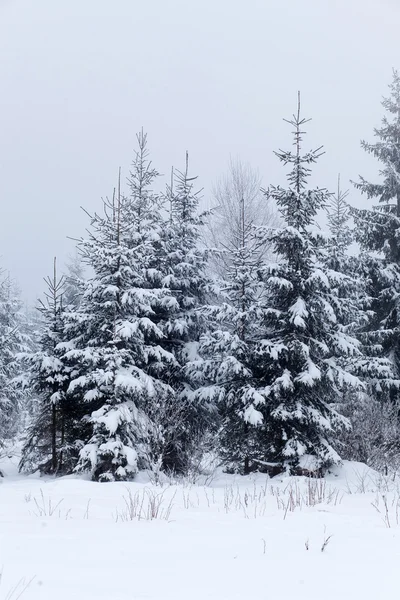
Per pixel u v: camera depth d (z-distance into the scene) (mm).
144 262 18812
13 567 4160
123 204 19859
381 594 3701
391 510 8773
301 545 5336
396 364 23828
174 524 6656
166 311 19922
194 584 3854
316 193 18188
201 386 19922
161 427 16125
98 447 15711
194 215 21734
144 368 18656
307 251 18000
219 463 19234
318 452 16547
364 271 24188
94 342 17609
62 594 3502
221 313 18500
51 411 19906
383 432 17953
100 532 5902
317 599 3574
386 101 26266
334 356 19656
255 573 4207
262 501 10031
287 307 18219
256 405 16703
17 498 9523
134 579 3932
